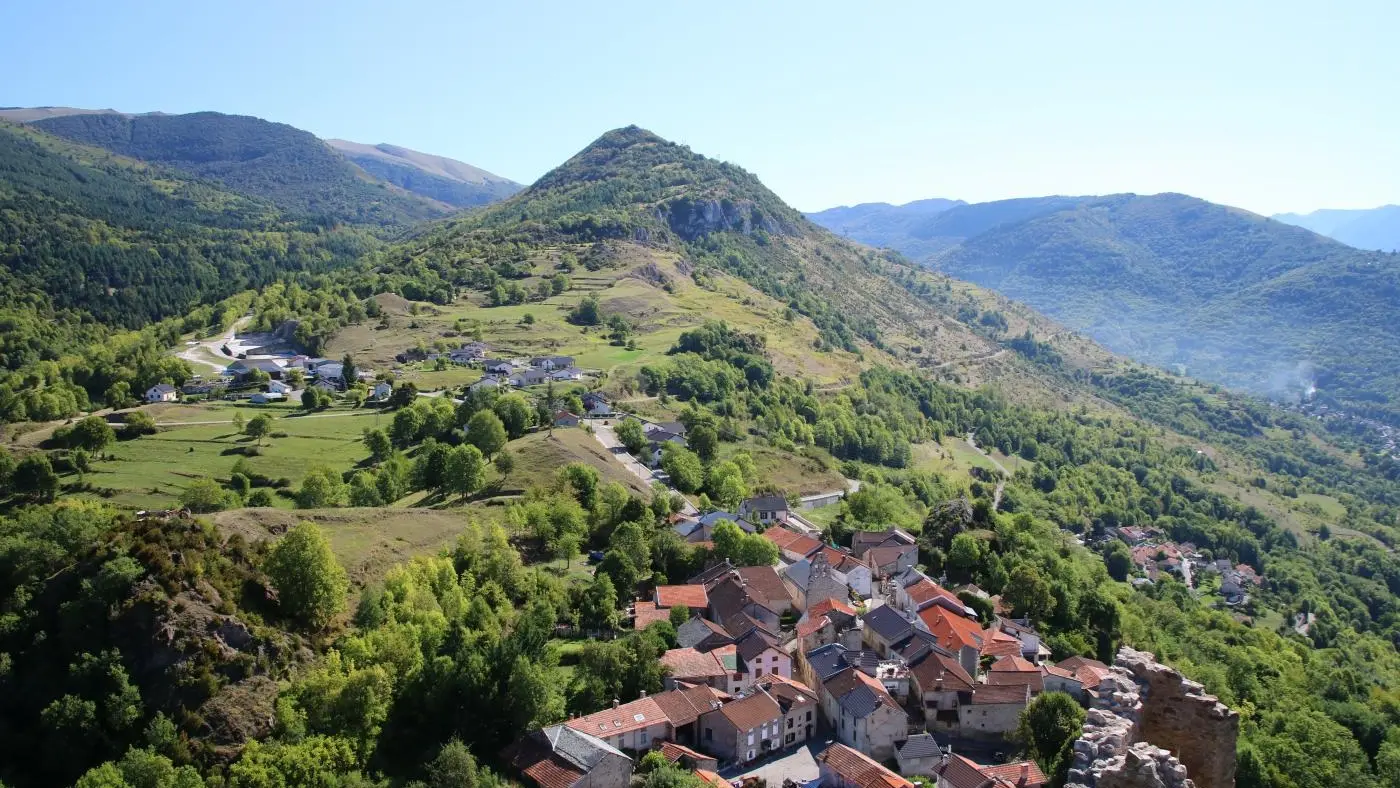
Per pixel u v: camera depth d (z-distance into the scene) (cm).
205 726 7625
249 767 7188
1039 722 9138
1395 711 14600
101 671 7694
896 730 9356
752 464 19838
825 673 10275
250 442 19525
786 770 8962
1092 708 4166
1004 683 10038
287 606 9075
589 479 15075
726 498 17375
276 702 7994
